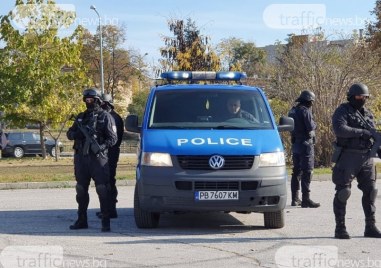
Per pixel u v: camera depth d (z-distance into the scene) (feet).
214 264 26.73
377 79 81.15
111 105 38.99
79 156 34.88
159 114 37.04
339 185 31.83
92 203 47.98
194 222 38.14
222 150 33.12
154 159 33.37
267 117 37.42
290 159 79.51
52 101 106.52
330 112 77.71
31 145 147.95
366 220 32.68
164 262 27.09
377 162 81.05
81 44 107.76
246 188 32.89
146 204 33.45
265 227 35.73
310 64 81.87
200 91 38.42
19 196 53.26
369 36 154.40
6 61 100.32
